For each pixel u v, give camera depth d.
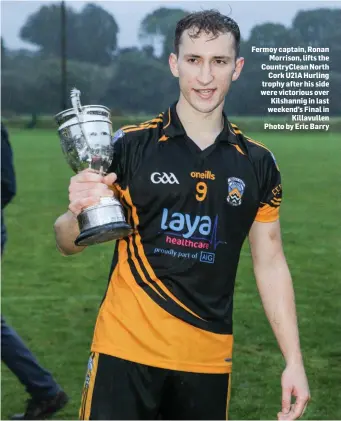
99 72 29.69
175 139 2.05
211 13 2.01
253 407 3.32
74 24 29.45
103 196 1.86
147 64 29.61
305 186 12.31
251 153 2.10
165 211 2.01
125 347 1.99
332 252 6.88
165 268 2.00
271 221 2.16
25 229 8.07
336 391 3.53
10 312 4.76
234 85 24.23
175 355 1.98
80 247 2.08
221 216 2.04
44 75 30.45
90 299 5.15
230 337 2.08
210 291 2.03
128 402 1.97
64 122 1.97
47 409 3.19
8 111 30.38
